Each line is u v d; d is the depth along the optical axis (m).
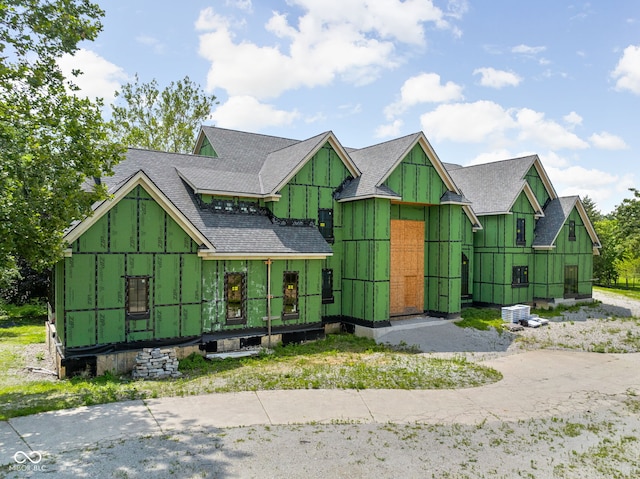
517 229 26.77
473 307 27.20
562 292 28.38
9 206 10.16
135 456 7.79
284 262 17.83
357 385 12.81
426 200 21.58
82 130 10.85
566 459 8.65
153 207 14.27
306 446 8.61
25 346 17.48
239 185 18.83
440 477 7.62
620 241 46.22
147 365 13.48
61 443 8.27
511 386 13.59
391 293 21.95
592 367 16.09
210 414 10.15
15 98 10.70
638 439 9.77
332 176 20.53
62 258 12.55
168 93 38.69
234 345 16.44
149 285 14.27
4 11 9.84
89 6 11.26
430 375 14.15
